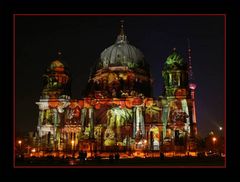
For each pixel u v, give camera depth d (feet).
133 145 412.36
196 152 390.83
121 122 442.50
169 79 435.12
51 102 456.86
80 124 444.55
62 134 446.19
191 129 411.54
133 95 447.01
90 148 415.03
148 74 506.48
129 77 474.90
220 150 395.34
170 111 424.05
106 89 464.65
